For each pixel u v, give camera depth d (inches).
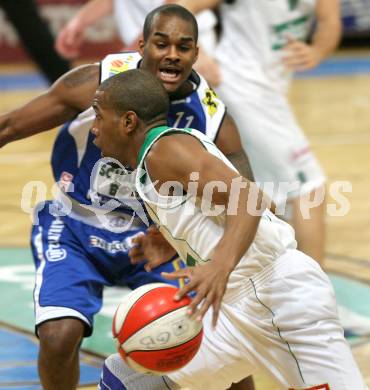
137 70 288.5
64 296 328.5
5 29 1541.6
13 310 495.2
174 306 273.7
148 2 564.7
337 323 287.4
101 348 445.4
